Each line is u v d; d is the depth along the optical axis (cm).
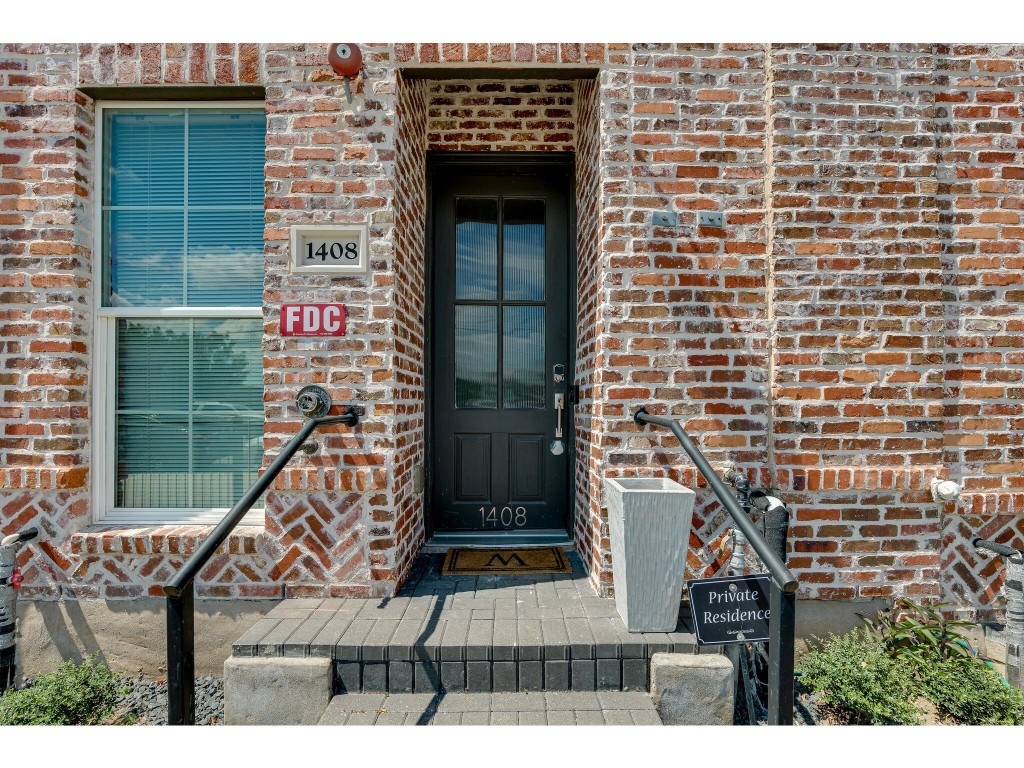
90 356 313
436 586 309
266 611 295
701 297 293
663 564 253
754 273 295
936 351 293
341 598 292
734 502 211
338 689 245
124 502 325
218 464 325
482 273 393
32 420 298
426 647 244
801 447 290
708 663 240
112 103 315
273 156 294
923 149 295
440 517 389
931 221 294
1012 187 308
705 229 294
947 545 303
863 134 294
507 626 260
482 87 376
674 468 291
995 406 306
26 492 299
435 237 389
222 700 280
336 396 294
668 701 240
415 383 348
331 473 291
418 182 356
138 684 293
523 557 356
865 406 291
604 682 245
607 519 292
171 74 297
